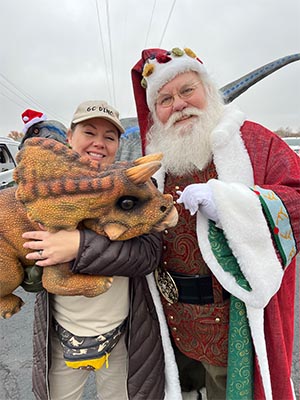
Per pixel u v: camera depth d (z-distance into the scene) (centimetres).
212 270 123
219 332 142
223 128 137
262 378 128
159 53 159
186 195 121
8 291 119
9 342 268
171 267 145
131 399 138
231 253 123
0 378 229
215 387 161
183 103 142
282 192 122
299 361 231
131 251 113
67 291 109
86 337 131
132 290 137
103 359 133
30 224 111
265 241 115
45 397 138
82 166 108
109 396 153
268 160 136
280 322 133
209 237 124
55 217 104
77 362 130
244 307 132
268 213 116
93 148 148
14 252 112
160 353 145
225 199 115
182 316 146
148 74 150
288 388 134
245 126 144
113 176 104
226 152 136
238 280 120
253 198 116
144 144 173
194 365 171
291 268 140
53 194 104
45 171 105
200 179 145
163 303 152
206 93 149
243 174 134
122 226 107
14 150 701
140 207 108
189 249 140
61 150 107
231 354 136
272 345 133
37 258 108
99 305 131
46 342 135
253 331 128
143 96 173
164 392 148
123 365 146
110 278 114
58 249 105
